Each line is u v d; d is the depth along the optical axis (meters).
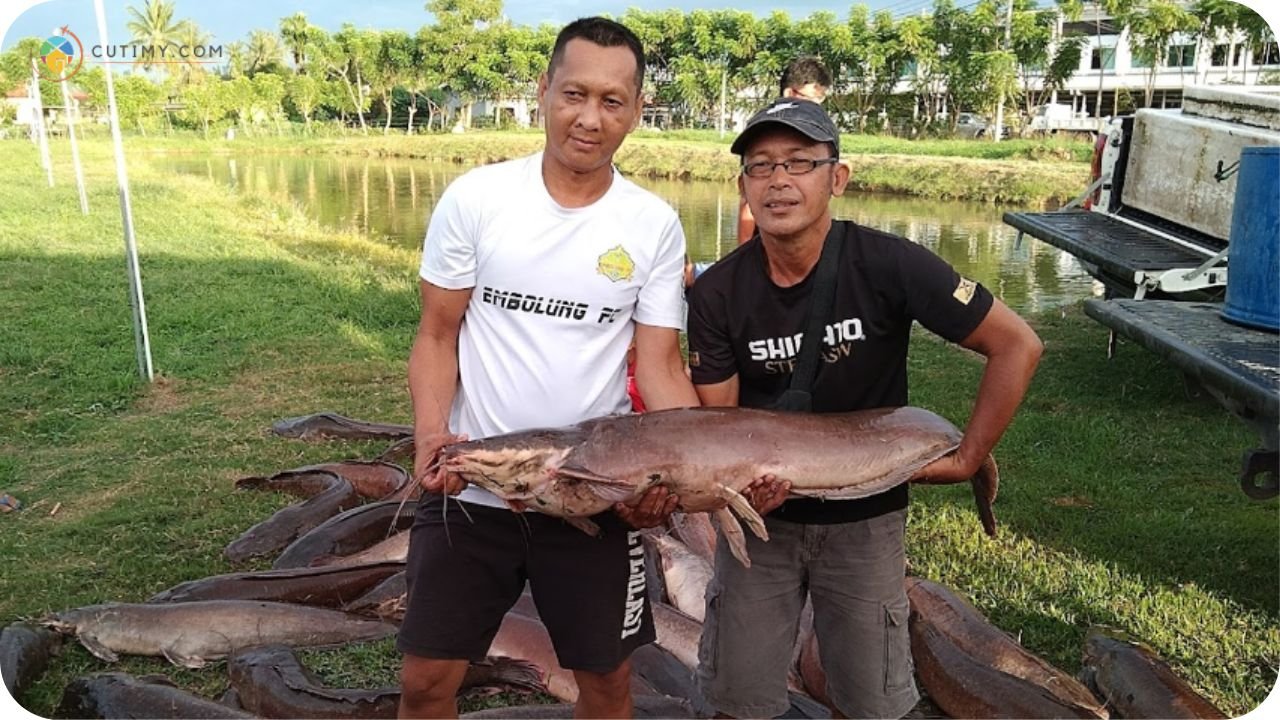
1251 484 4.57
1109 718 3.58
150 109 54.09
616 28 2.70
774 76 43.47
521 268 2.79
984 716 3.58
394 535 5.30
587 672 2.97
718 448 2.79
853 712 3.23
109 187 25.41
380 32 61.91
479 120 66.56
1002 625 4.50
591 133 2.66
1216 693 3.96
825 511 3.07
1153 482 6.18
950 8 40.16
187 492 6.09
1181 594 4.72
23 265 14.04
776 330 3.03
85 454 6.80
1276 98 7.74
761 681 3.24
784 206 2.81
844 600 3.13
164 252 15.76
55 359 9.05
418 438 2.87
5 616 4.53
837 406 3.11
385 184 34.06
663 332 3.00
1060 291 13.74
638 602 3.02
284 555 5.11
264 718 3.59
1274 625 4.45
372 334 10.36
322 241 18.02
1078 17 36.91
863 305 2.96
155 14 54.97
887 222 22.08
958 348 9.96
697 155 35.34
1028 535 5.42
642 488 2.73
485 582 2.90
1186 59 35.31
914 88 43.88
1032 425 7.21
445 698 3.00
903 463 2.95
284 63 62.78
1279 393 4.33
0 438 7.08
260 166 41.97
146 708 3.60
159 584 4.91
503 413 2.88
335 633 4.31
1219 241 8.23
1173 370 8.70
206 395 8.27
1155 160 9.34
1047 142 33.59
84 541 5.38
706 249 18.16
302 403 8.07
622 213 2.84
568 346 2.85
